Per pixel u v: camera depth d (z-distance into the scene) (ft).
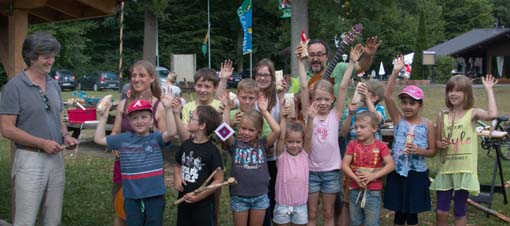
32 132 12.45
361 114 14.35
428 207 14.71
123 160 13.00
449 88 14.88
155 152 13.12
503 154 31.14
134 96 13.98
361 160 14.28
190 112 15.21
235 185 13.62
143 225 13.14
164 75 92.27
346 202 15.55
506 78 107.55
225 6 134.10
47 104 12.67
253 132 13.50
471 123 14.65
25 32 14.99
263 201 13.71
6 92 12.35
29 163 12.57
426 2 172.86
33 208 12.70
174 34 130.82
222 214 18.90
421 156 14.66
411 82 92.43
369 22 72.69
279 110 14.96
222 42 135.85
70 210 19.25
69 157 30.53
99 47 130.93
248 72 107.76
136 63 13.88
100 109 13.21
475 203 19.35
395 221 15.24
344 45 15.40
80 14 18.33
